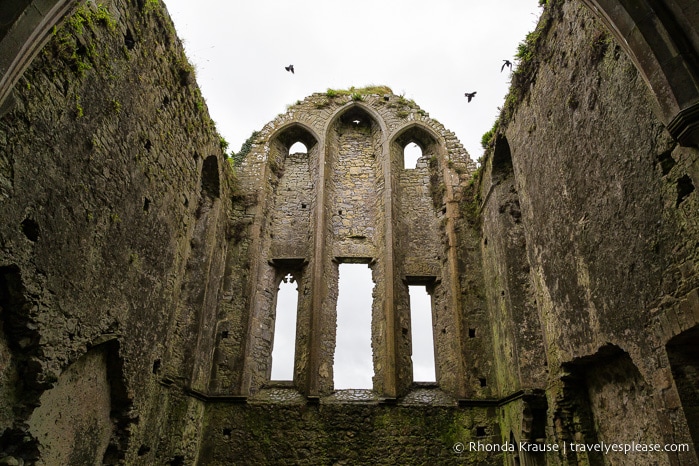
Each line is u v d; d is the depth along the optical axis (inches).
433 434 388.5
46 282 189.9
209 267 408.8
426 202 517.7
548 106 301.0
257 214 486.0
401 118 553.9
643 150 199.5
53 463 206.8
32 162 181.2
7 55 129.4
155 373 300.2
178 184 330.0
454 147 528.4
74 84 206.8
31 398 187.5
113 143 240.8
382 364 430.3
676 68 151.9
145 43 277.7
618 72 219.3
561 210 282.0
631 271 209.5
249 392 413.4
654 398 193.8
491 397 400.5
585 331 253.9
